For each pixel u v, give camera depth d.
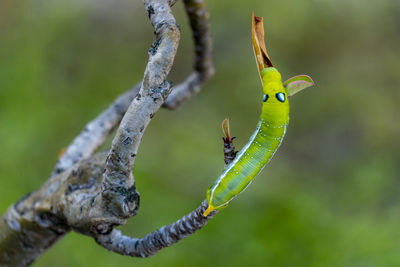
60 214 2.37
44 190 2.54
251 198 7.79
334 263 6.46
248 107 10.60
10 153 6.90
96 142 3.09
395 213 8.12
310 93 11.31
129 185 1.98
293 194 8.29
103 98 9.14
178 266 6.31
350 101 11.09
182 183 8.40
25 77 8.06
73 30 9.80
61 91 8.62
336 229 7.13
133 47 10.74
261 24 1.96
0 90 7.75
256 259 6.50
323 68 11.62
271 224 6.96
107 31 10.60
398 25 11.98
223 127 2.05
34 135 7.34
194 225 2.00
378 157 10.11
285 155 10.52
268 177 9.18
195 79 3.47
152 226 7.04
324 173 10.20
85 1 10.60
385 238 6.80
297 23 11.48
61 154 3.08
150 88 1.73
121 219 2.05
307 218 7.26
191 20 3.05
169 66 1.72
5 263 2.67
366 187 9.05
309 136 10.88
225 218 7.05
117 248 2.18
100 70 9.65
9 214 2.62
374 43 11.85
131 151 1.84
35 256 2.68
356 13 11.77
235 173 1.99
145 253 2.13
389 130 10.84
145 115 1.75
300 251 6.64
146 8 1.80
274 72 1.96
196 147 9.13
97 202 2.07
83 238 6.34
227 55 11.17
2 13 9.15
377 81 11.48
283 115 1.98
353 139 10.77
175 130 9.43
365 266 6.41
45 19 9.38
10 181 6.63
